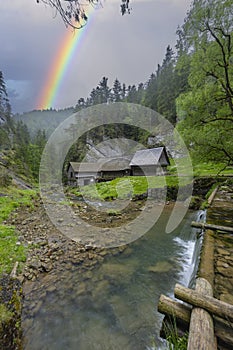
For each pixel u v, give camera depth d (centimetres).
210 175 1269
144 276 402
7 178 1633
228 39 656
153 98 3203
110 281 384
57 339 254
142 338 260
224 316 166
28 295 325
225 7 618
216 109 771
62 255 477
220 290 213
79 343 252
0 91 3819
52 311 299
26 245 505
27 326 265
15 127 4178
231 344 147
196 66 740
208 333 149
